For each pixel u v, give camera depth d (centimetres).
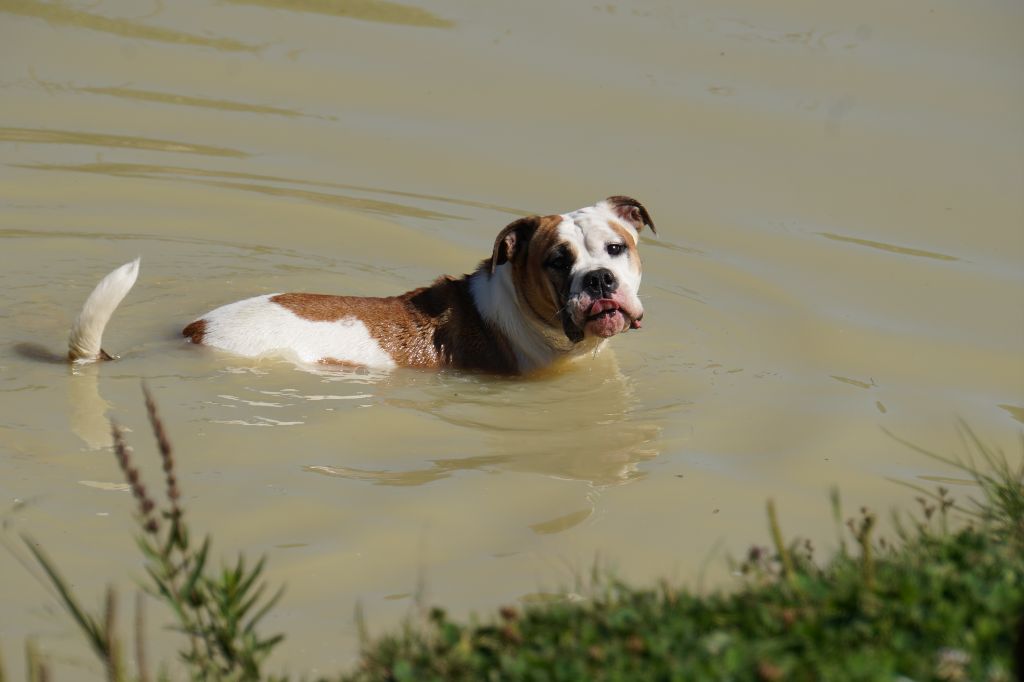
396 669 513
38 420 1001
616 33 1909
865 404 1092
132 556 805
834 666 480
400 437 1012
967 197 1509
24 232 1402
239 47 1897
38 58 1838
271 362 1130
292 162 1596
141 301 1265
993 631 494
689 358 1198
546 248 1116
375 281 1341
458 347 1172
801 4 1978
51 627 723
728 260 1397
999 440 1020
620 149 1619
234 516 867
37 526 841
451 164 1597
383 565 809
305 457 966
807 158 1594
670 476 952
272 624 735
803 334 1242
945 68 1784
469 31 1941
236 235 1430
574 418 1063
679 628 516
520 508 895
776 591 553
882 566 587
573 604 620
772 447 1007
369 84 1781
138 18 1961
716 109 1700
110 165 1569
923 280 1350
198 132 1662
